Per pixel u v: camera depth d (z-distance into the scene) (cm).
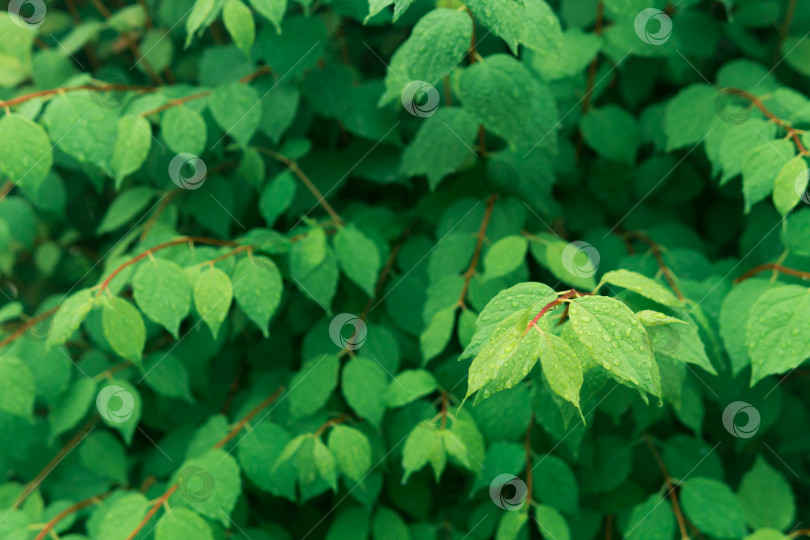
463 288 119
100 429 128
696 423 116
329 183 126
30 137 115
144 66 132
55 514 121
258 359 129
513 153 122
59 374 122
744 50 126
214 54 127
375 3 106
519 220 121
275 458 118
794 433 126
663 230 126
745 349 113
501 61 115
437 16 112
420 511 121
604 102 131
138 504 114
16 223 128
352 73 128
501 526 117
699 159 128
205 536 113
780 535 115
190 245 119
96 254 139
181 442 126
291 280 122
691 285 119
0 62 129
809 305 109
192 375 126
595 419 124
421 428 115
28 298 140
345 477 119
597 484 122
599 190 129
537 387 112
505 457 117
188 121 120
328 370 120
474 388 101
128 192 128
